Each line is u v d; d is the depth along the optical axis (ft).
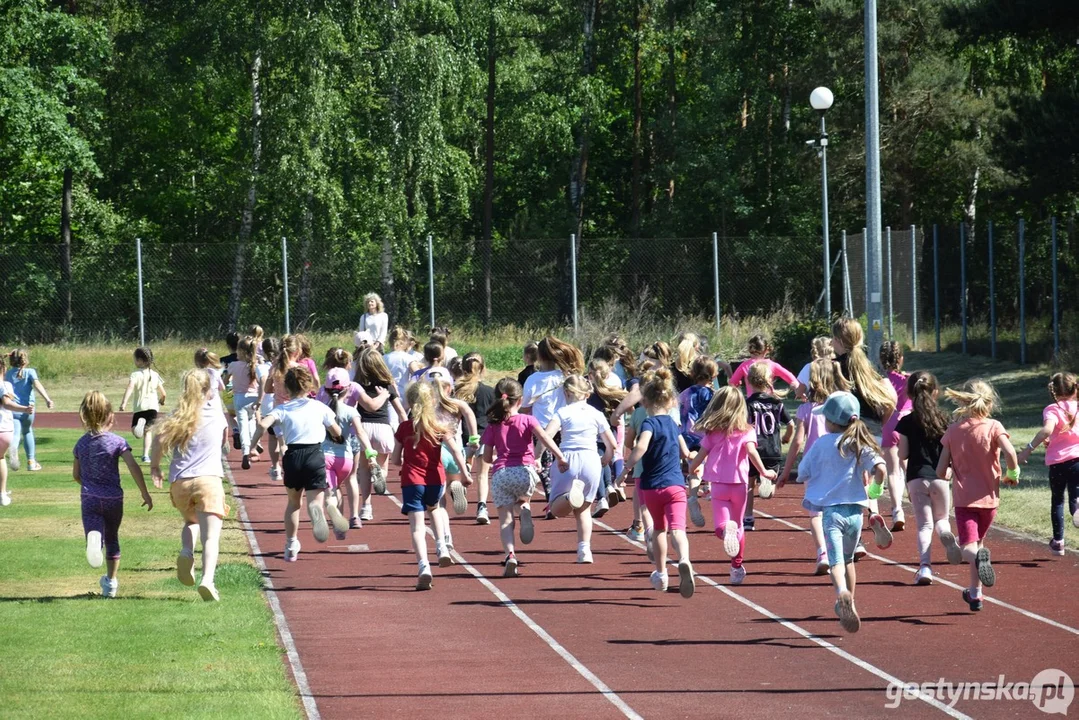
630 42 192.95
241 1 138.92
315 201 135.85
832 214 180.45
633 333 124.06
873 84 75.46
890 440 45.14
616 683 29.55
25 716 26.35
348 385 52.75
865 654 31.99
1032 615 35.99
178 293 131.95
